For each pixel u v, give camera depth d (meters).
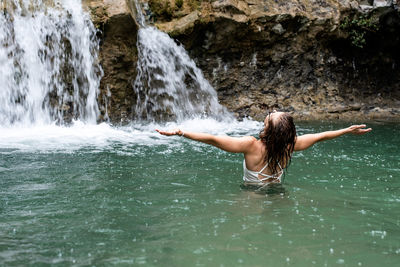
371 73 11.89
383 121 9.61
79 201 3.62
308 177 4.44
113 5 8.59
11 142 6.26
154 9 9.76
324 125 8.91
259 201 3.60
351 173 4.64
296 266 2.38
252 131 8.21
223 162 5.20
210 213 3.28
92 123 8.73
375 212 3.33
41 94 8.43
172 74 9.82
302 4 10.65
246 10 10.03
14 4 8.16
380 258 2.49
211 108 10.25
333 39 11.04
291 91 11.05
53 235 2.85
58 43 8.45
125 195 3.80
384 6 10.77
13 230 2.94
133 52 8.97
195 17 9.59
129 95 9.23
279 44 10.71
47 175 4.50
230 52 10.44
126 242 2.72
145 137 7.06
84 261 2.45
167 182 4.25
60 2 8.57
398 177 4.48
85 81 8.72
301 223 3.06
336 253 2.56
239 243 2.70
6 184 4.14
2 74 8.05
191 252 2.56
